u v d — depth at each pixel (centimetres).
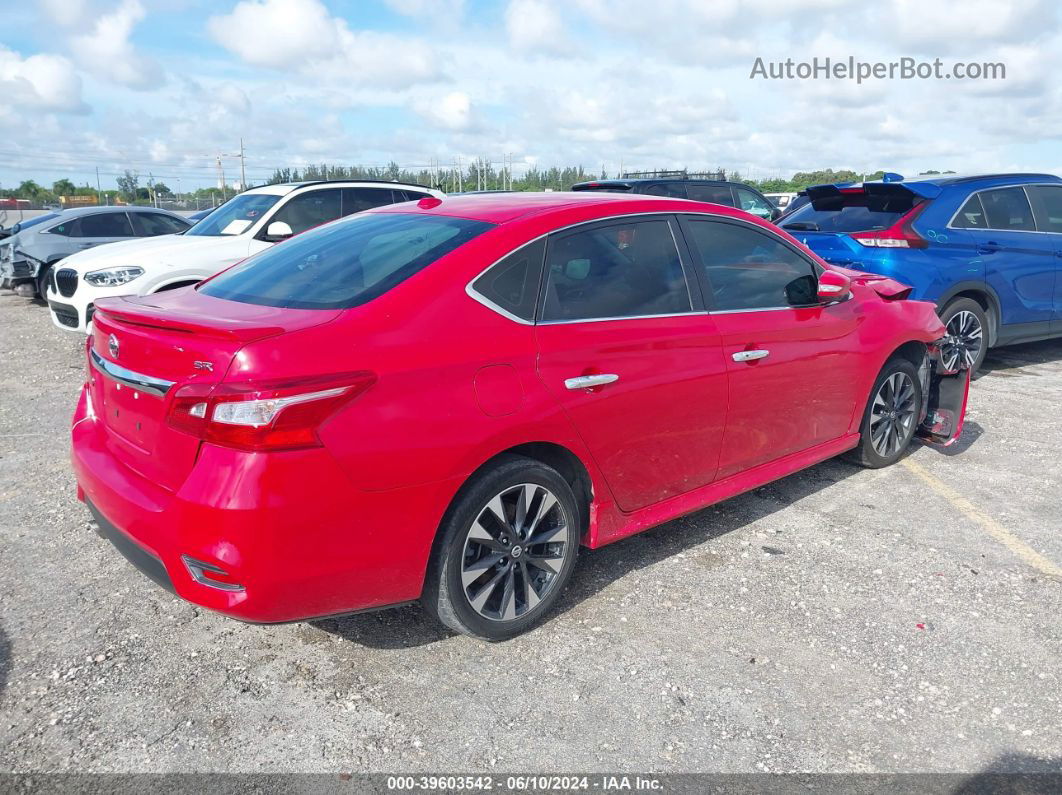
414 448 267
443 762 251
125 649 310
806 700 281
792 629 326
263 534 245
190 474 253
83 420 336
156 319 269
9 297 1545
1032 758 253
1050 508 447
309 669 299
